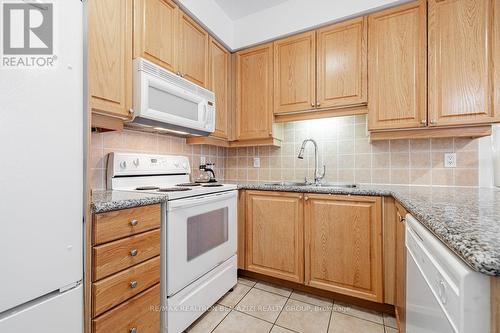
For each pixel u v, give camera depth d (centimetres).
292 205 184
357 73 180
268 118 217
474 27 147
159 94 151
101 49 121
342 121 215
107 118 131
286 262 186
